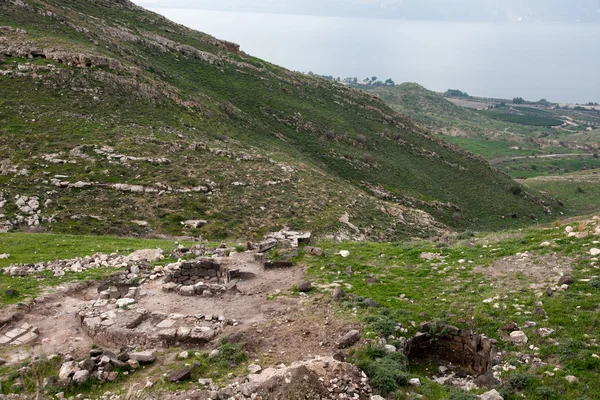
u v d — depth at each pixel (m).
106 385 10.11
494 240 19.22
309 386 9.14
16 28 53.72
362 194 55.25
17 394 9.41
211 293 15.60
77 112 43.66
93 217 29.47
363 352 11.36
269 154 56.84
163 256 20.16
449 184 84.06
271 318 13.69
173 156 41.69
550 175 140.50
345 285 16.05
